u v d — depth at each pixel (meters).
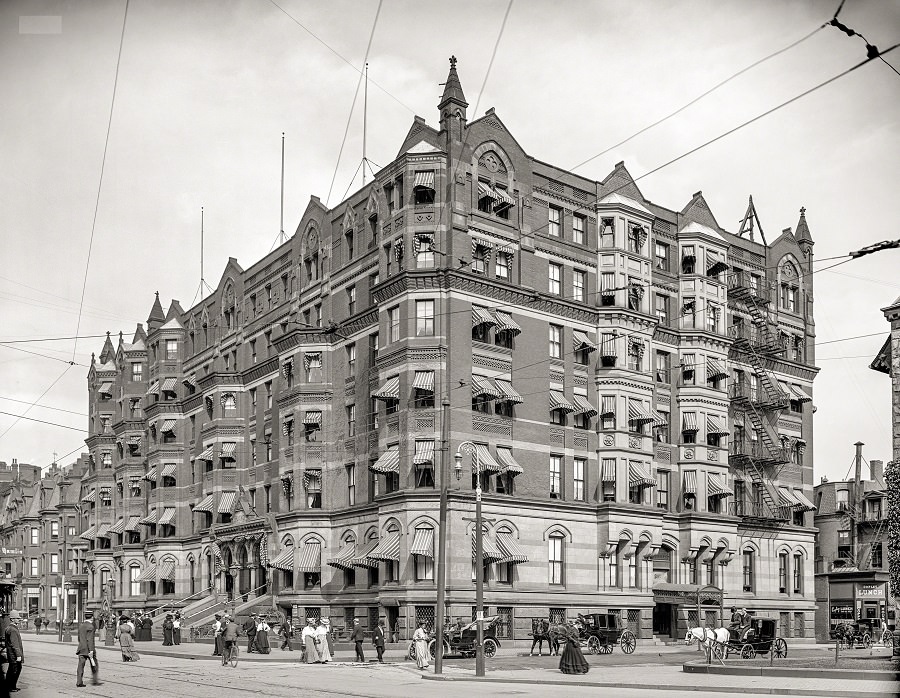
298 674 37.75
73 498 129.00
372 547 59.47
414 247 58.38
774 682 32.62
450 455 55.69
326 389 66.19
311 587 64.81
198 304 88.62
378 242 61.94
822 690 29.38
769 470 74.25
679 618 66.50
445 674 38.22
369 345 62.50
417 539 55.12
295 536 64.56
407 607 54.66
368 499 61.22
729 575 69.81
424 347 57.12
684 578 66.69
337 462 64.88
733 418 72.75
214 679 34.69
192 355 88.88
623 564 63.28
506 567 58.12
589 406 63.19
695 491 68.19
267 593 68.88
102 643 63.75
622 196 67.50
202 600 75.25
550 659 48.38
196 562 83.00
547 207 64.00
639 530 63.91
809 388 79.38
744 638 45.81
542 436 60.91
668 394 69.31
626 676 36.28
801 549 76.38
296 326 70.25
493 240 60.03
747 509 72.25
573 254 64.62
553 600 58.91
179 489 86.38
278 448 72.56
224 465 78.31
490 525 57.00
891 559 42.94
